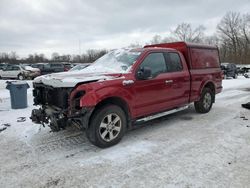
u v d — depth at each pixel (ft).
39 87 17.03
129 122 16.01
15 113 24.67
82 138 16.56
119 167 12.38
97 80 14.25
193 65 21.31
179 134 17.25
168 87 18.30
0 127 19.31
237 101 30.48
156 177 11.35
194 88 21.31
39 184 10.93
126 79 15.33
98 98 13.65
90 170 12.11
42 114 15.66
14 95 26.84
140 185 10.69
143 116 17.10
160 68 18.04
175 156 13.56
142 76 16.01
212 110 24.99
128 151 14.34
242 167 12.16
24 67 81.46
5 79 82.17
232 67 81.15
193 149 14.49
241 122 20.22
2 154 14.17
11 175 11.75
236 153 13.84
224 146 14.88
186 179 11.12
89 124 14.20
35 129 18.69
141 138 16.49
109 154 13.96
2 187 10.76
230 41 231.71
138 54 17.06
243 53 216.13
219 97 33.91
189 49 21.07
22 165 12.75
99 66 17.76
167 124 19.80
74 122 14.16
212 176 11.34
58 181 11.14
